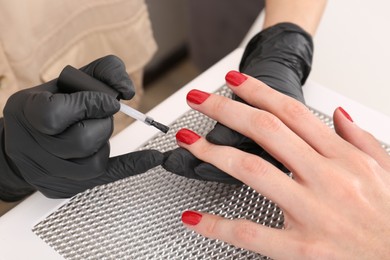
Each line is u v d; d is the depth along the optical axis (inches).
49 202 17.6
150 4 41.8
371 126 19.7
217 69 21.7
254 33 25.2
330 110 20.2
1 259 16.1
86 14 29.4
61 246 16.4
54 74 29.5
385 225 15.9
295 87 19.8
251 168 16.4
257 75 19.9
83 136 16.1
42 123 15.6
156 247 16.4
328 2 25.6
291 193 16.2
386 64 23.4
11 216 17.1
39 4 26.0
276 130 16.9
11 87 27.1
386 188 16.5
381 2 25.6
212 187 17.9
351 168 16.8
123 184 18.0
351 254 15.7
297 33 21.7
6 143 17.2
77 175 17.0
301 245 15.9
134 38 32.4
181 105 20.0
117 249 16.3
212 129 18.2
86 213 17.2
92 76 17.8
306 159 16.6
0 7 23.8
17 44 25.6
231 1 41.2
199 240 16.7
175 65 50.4
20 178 19.5
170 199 17.6
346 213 16.1
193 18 45.9
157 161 17.4
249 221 16.3
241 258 16.4
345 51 23.8
